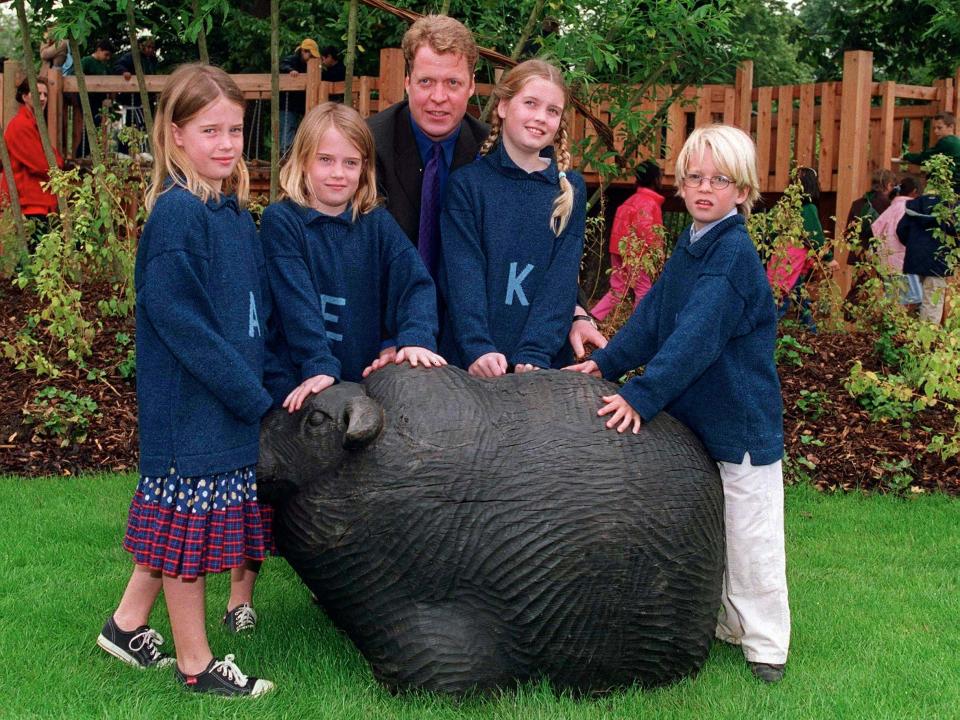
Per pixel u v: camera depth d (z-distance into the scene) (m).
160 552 3.58
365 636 3.59
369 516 3.46
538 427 3.55
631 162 8.94
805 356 8.73
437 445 3.47
